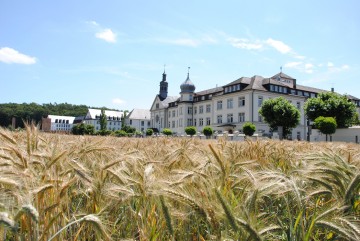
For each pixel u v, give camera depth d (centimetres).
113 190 211
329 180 229
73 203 239
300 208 187
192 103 7819
